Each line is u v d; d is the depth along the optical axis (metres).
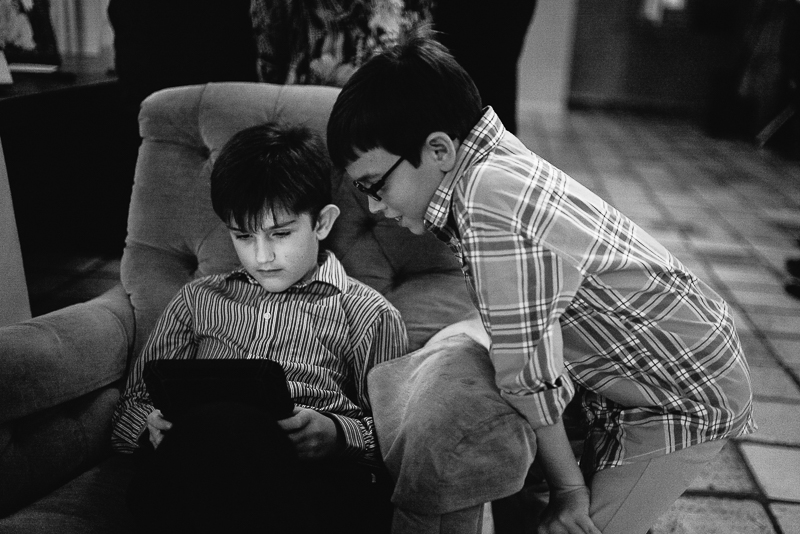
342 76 1.57
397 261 1.33
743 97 5.96
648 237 1.04
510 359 0.86
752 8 6.32
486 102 2.05
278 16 1.55
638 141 5.77
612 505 0.99
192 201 1.36
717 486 1.65
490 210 0.86
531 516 1.07
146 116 1.41
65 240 2.67
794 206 4.10
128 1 2.09
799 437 1.86
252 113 1.37
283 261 1.14
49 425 1.05
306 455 1.01
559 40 6.69
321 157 1.19
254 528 0.78
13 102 1.74
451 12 1.93
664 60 7.00
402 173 0.93
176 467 0.79
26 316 1.56
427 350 1.09
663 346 0.97
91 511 0.99
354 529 0.98
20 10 2.16
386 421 0.98
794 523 1.53
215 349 1.19
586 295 0.95
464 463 0.84
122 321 1.25
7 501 0.98
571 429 1.17
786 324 2.54
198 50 2.13
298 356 1.16
